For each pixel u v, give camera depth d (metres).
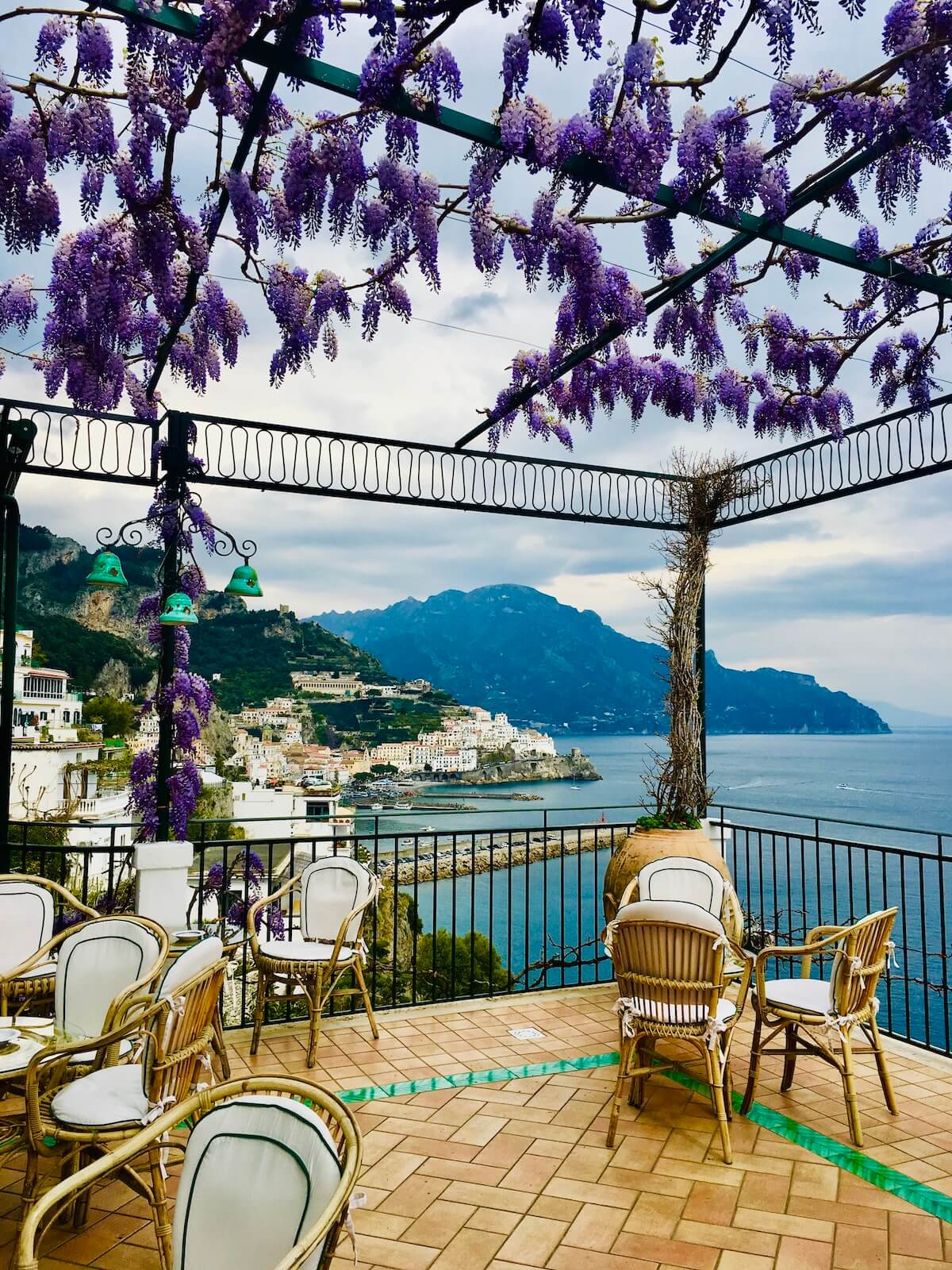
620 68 2.76
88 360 3.83
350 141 3.12
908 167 2.96
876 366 4.68
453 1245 2.50
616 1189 2.83
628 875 4.72
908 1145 3.17
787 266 3.93
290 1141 1.43
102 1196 2.78
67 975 2.95
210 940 2.57
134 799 5.04
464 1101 3.56
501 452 5.48
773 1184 2.87
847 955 3.19
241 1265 1.38
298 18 2.32
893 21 2.65
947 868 33.00
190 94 2.69
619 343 5.04
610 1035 4.40
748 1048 4.25
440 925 26.66
